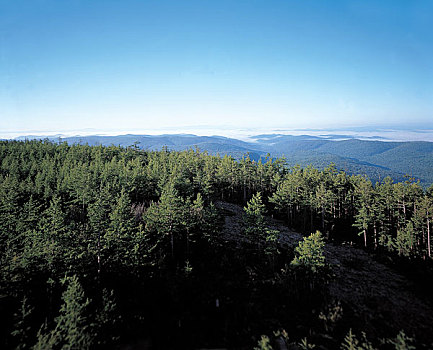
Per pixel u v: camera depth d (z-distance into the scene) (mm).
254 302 32188
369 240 58281
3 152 98938
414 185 57312
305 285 36281
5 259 28156
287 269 39281
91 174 62219
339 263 46500
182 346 24719
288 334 27484
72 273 28172
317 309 31969
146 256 31656
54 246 28688
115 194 52750
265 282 36562
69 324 20812
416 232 47906
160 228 37406
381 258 48625
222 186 79625
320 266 35562
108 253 32312
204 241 43812
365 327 29266
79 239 32625
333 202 66312
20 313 23984
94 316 24953
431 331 29500
